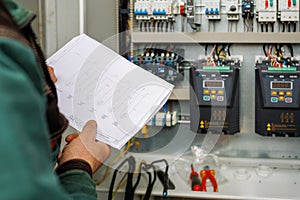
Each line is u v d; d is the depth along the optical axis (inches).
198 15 80.5
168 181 65.6
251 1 78.4
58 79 45.1
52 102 28.9
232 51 80.6
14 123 16.1
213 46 80.2
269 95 75.6
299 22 78.8
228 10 79.0
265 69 76.2
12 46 18.6
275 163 77.7
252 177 72.5
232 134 78.2
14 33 20.0
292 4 76.7
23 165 15.6
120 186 62.6
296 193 66.4
